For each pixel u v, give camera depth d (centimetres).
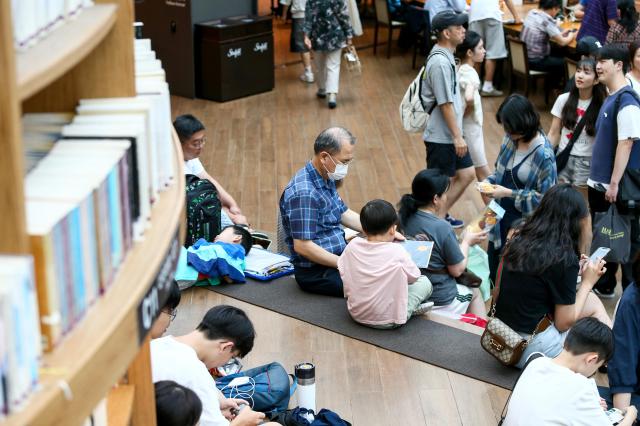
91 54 192
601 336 351
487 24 1055
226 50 1035
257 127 954
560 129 653
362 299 483
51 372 130
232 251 538
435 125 686
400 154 872
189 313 508
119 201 162
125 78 195
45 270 133
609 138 589
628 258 596
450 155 689
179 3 1032
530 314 441
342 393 440
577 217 438
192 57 1045
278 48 1316
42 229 132
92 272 149
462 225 724
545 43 1025
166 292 174
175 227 182
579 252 498
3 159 124
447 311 517
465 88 695
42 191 146
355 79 1150
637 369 403
